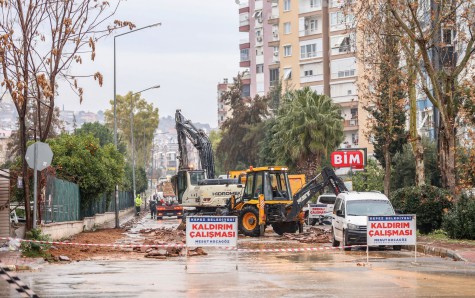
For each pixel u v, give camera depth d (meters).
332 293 19.33
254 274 24.55
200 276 24.05
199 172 71.06
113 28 33.38
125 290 20.28
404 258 31.44
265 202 53.69
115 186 66.00
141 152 190.62
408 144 69.44
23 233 35.19
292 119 84.50
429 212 43.91
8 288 20.62
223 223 26.70
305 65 139.00
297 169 85.44
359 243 36.88
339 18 130.25
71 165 58.16
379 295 18.86
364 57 53.69
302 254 34.25
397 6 41.97
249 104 149.38
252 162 131.12
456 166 42.25
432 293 19.17
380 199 38.84
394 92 54.38
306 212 70.38
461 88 42.16
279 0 143.25
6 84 31.61
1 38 31.05
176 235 51.84
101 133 135.75
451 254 31.34
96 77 32.56
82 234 52.12
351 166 69.81
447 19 42.25
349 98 127.31
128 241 44.78
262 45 162.00
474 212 38.62
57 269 26.64
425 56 40.69
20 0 32.12
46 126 33.34
